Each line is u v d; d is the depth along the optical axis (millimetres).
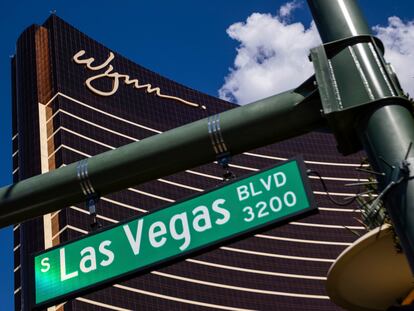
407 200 5484
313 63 6453
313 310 151250
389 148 5758
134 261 6766
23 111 155125
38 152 144125
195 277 143750
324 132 6531
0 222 7406
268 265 155750
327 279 15031
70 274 6965
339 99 6207
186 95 182500
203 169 163875
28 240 130625
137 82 174000
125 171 6945
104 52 174125
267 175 6637
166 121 171375
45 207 7258
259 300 148250
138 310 129375
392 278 15320
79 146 146500
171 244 6695
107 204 138750
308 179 6449
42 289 7008
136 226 6941
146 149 6855
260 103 6633
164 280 138250
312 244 163375
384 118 5918
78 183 7078
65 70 161000
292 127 6539
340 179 177875
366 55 6340
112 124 158375
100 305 124188
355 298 15906
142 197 147125
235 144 6688
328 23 6629
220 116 6715
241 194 6641
